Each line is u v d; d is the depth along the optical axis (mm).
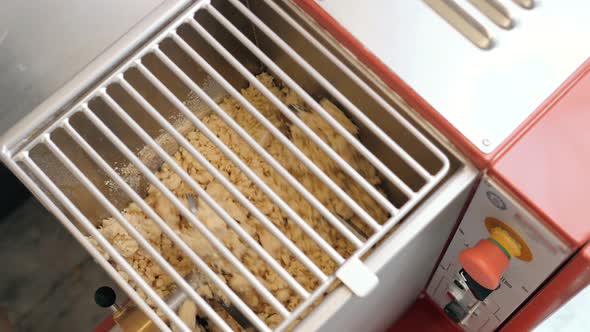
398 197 819
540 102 690
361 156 811
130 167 825
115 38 831
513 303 816
